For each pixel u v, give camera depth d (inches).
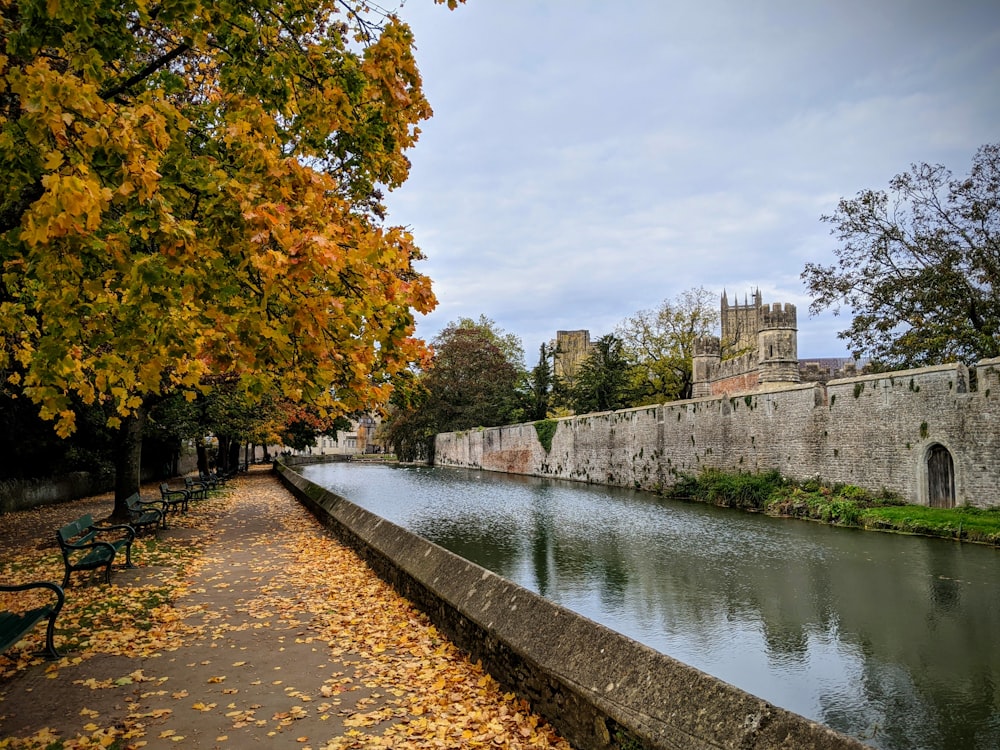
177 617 268.5
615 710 142.1
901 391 758.5
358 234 162.9
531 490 1305.4
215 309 139.3
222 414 868.0
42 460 763.4
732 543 637.9
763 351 1422.2
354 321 145.7
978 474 673.0
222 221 132.3
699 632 370.3
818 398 884.6
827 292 1014.4
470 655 217.9
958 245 935.7
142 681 199.2
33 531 508.1
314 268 127.2
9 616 196.5
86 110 120.6
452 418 2650.1
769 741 115.2
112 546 323.6
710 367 1809.8
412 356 163.6
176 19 165.9
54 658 216.8
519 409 2461.9
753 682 300.4
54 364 154.6
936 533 641.0
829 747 107.8
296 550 437.1
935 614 392.8
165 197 138.6
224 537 493.4
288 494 913.5
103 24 156.8
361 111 190.9
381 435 3009.4
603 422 1470.2
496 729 165.9
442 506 1005.2
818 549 595.2
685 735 127.0
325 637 243.4
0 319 184.4
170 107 138.9
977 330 917.8
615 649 157.9
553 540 671.1
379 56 172.7
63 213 107.1
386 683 197.9
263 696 187.9
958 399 693.9
